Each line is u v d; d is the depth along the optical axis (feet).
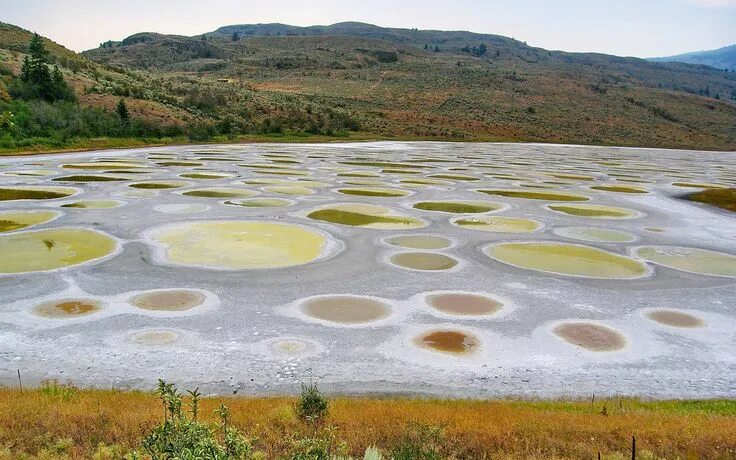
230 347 44.57
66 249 71.15
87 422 30.12
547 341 48.26
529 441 29.55
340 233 84.79
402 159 206.39
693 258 78.43
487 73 517.55
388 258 71.82
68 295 54.85
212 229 84.33
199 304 53.47
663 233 94.22
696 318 55.06
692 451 28.94
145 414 31.17
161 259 67.87
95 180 129.18
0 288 56.24
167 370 40.68
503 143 323.78
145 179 133.49
